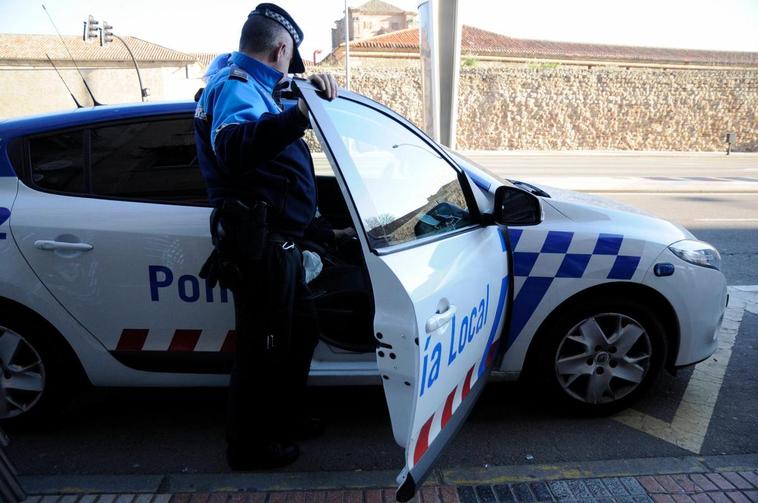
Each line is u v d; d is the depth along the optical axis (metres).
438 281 1.89
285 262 2.13
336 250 3.20
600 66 39.53
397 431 1.81
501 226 2.65
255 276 2.09
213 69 2.31
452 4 8.66
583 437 2.81
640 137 35.09
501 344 2.76
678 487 2.38
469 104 33.34
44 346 2.65
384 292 1.73
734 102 35.25
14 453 2.69
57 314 2.59
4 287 2.54
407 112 33.31
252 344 2.21
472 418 2.99
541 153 30.64
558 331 2.80
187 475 2.46
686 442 2.77
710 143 35.81
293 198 2.18
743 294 5.21
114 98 35.69
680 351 2.90
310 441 2.78
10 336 2.64
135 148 2.64
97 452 2.71
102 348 2.64
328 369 2.66
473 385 2.41
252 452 2.41
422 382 1.75
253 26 2.11
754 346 3.99
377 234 1.82
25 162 2.62
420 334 1.69
